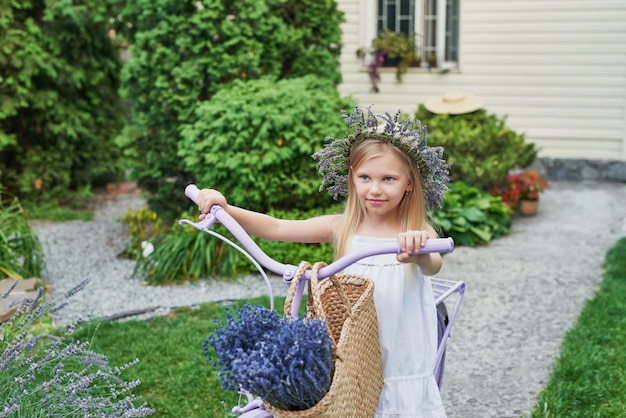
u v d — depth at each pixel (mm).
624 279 5793
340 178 2590
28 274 5719
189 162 6129
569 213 8508
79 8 8281
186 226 6195
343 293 2047
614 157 10242
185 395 3787
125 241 7320
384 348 2338
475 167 8070
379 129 2334
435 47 10641
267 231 2572
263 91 6125
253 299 5234
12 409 2592
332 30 7316
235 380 1810
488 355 4414
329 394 1836
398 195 2328
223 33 6617
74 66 8852
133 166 7027
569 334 4570
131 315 5031
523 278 6004
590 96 10180
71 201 8969
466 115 8797
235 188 6086
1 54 8180
